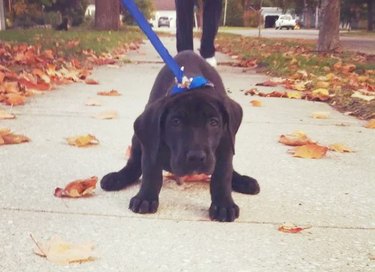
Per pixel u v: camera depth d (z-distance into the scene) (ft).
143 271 2.55
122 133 5.03
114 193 3.56
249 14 67.36
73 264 2.59
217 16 7.23
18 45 11.69
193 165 2.89
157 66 10.86
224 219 3.14
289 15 65.00
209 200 3.48
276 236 2.97
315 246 2.86
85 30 27.14
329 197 3.60
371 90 7.84
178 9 6.91
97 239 2.87
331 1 15.31
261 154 4.55
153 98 3.53
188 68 3.51
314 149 4.52
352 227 3.13
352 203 3.51
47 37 16.24
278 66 10.45
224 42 22.21
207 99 3.01
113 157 4.30
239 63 11.62
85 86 7.70
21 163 4.09
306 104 6.86
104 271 2.53
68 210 3.25
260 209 3.36
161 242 2.86
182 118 2.96
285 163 4.32
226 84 8.38
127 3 3.36
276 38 27.50
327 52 15.28
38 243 2.78
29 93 6.67
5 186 3.61
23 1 37.35
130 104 6.40
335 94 7.25
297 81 8.50
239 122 3.17
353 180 3.96
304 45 19.27
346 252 2.80
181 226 3.06
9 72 7.30
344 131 5.45
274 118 5.94
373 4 44.62
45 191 3.54
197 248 2.80
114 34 22.99
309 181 3.91
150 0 65.46
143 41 21.93
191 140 2.91
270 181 3.89
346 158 4.53
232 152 3.18
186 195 3.56
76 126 5.25
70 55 11.04
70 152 4.40
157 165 3.22
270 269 2.60
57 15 39.32
